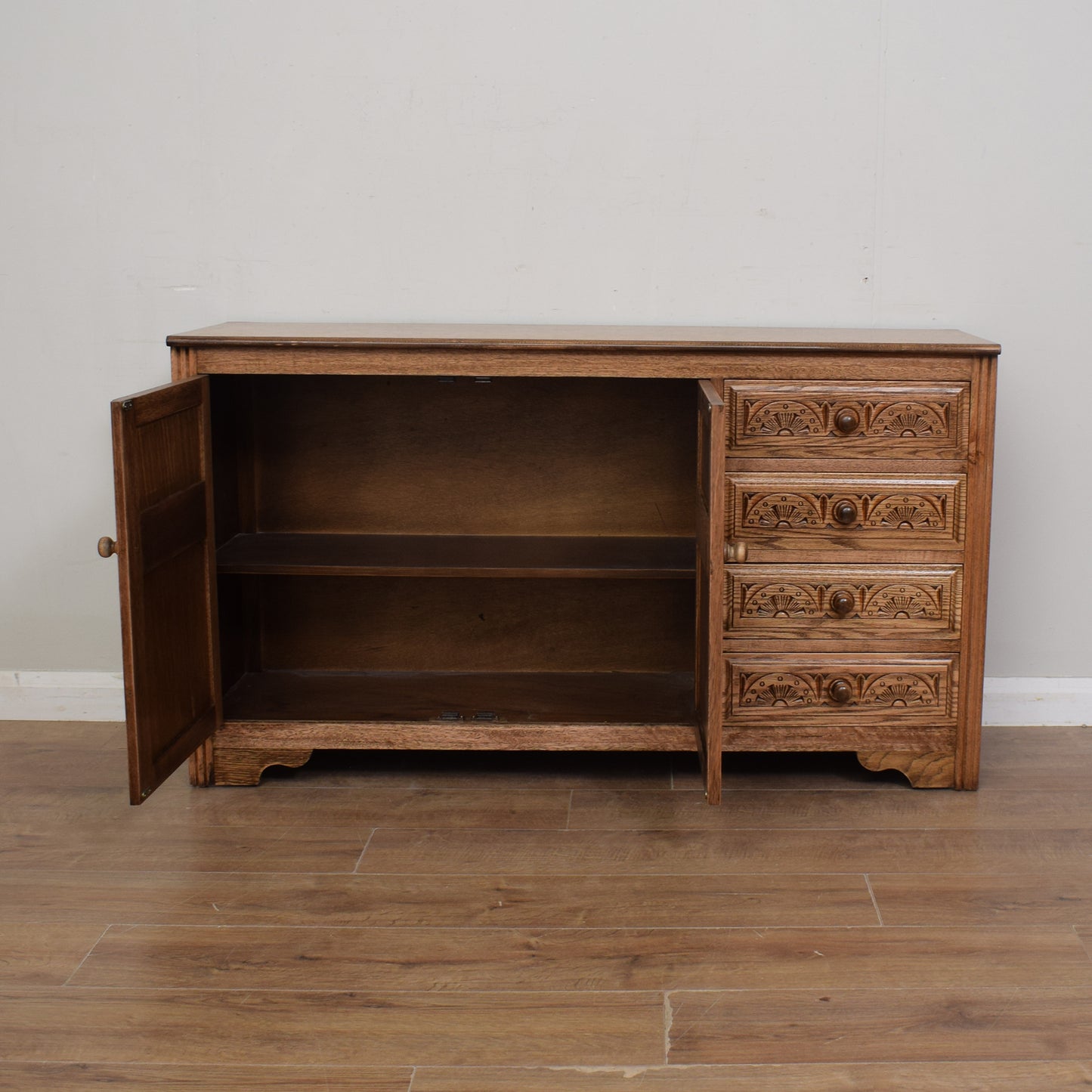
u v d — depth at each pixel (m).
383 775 2.89
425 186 3.04
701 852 2.48
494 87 2.99
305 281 3.09
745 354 2.61
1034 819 2.63
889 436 2.63
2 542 3.21
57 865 2.43
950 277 3.04
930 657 2.71
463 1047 1.86
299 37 2.99
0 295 3.10
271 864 2.44
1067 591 3.15
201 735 2.67
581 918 2.22
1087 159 2.97
